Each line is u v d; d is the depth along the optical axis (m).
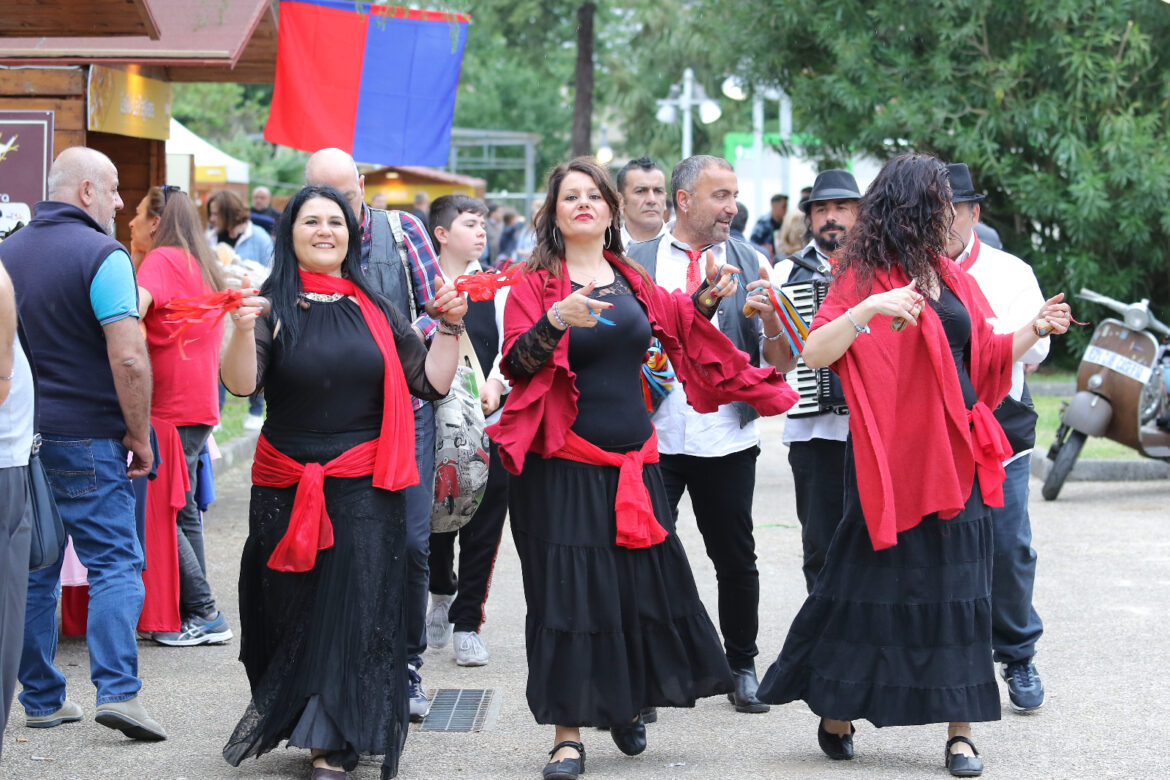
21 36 7.59
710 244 5.71
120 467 5.07
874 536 4.49
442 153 8.82
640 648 4.63
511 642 6.59
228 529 9.27
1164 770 4.65
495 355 6.56
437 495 5.59
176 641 6.44
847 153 18.42
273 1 8.77
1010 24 17.23
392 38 8.70
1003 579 5.33
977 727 5.19
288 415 4.48
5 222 7.71
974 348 4.75
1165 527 9.21
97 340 5.02
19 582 3.94
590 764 4.78
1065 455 10.23
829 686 4.63
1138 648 6.31
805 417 5.63
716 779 4.57
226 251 10.51
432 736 5.11
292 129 8.70
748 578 5.53
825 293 5.55
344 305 4.56
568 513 4.60
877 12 17.34
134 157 9.73
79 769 4.62
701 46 27.17
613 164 40.88
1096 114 17.12
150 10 7.38
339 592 4.40
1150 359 9.99
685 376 4.91
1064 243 18.16
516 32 27.47
